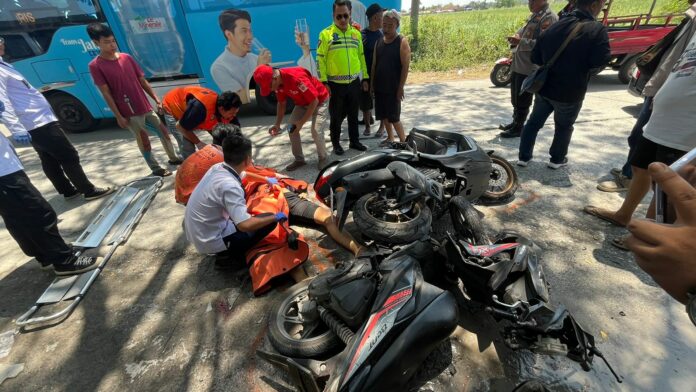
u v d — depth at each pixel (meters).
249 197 3.23
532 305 1.91
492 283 2.06
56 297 2.89
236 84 7.26
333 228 3.08
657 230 0.69
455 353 2.18
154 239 3.65
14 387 2.21
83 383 2.19
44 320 2.64
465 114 6.74
